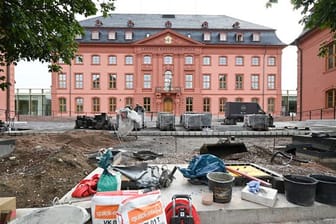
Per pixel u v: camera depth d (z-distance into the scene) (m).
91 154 6.52
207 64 38.00
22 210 3.02
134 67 37.53
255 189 3.34
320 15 6.52
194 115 16.33
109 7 8.48
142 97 37.44
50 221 2.53
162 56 37.53
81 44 36.91
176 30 40.09
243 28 40.00
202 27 40.56
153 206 2.45
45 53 6.86
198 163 4.08
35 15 6.34
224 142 7.72
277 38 39.28
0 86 7.64
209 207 3.08
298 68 22.25
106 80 37.44
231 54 38.03
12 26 5.44
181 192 3.58
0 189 3.99
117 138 10.54
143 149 8.59
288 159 6.30
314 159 6.43
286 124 19.16
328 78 17.59
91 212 2.72
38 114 40.50
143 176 3.87
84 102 37.31
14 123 18.56
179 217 2.55
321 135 7.30
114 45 37.34
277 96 38.03
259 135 10.89
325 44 9.35
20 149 6.44
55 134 10.29
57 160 5.02
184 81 37.72
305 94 21.08
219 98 37.97
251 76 38.06
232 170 4.29
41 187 4.13
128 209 2.36
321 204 3.21
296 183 3.18
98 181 3.35
